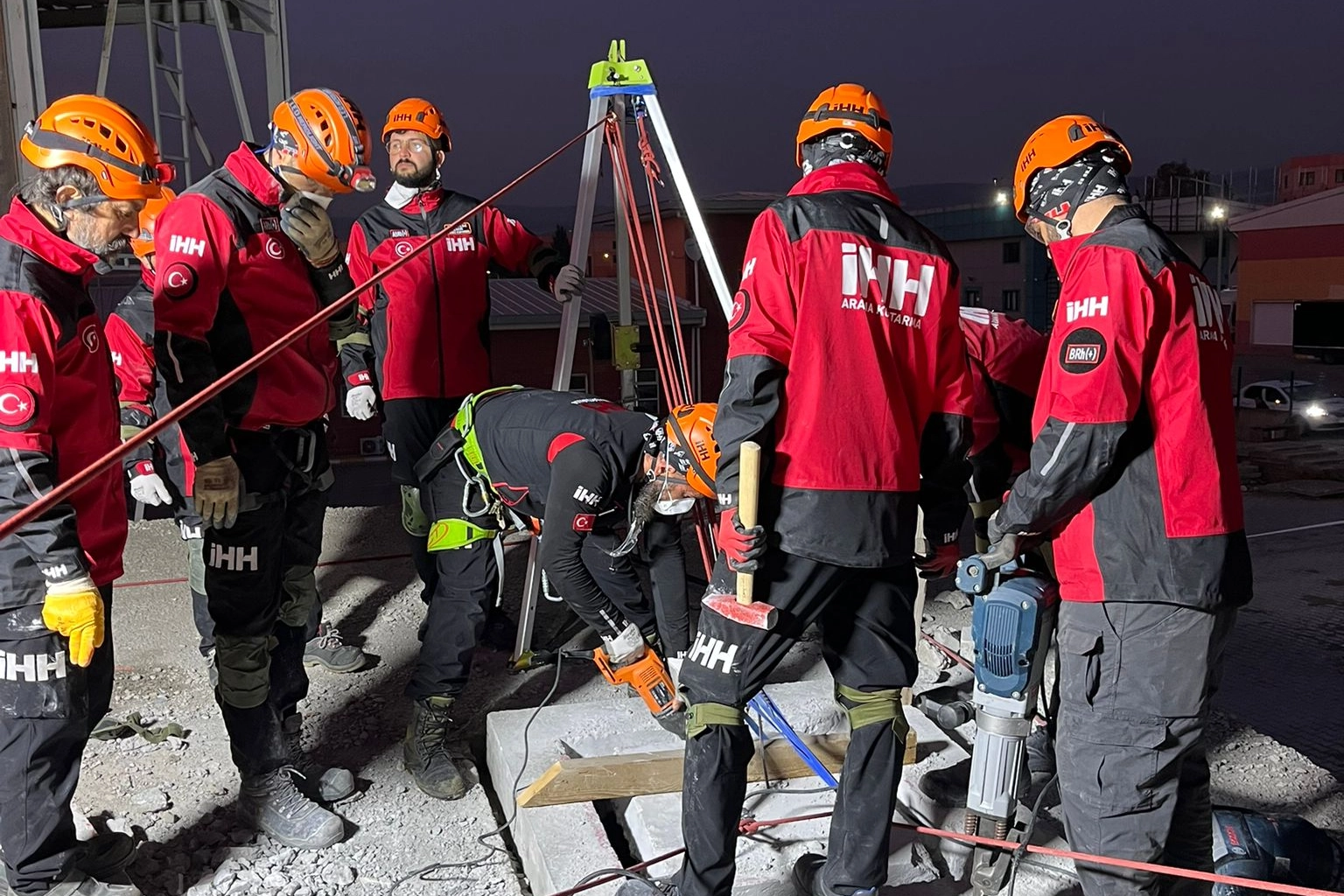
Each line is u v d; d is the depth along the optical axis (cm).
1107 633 219
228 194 273
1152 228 223
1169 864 246
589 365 1903
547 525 283
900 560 222
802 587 218
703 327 2198
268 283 280
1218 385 221
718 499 216
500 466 302
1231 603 218
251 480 282
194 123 845
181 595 466
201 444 263
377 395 410
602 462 281
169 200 332
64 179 219
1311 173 6103
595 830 278
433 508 320
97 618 223
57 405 230
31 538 217
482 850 294
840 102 232
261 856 288
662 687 299
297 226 283
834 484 214
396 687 387
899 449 219
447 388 410
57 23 902
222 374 279
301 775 307
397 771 333
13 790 235
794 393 214
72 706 235
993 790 244
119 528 253
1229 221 3722
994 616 238
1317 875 259
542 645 416
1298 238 3247
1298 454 1314
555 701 374
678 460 275
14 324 215
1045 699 303
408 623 444
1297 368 2978
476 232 411
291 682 333
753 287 214
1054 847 281
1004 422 308
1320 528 959
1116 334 208
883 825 233
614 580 299
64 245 224
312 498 326
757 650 221
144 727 353
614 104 369
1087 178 232
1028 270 4147
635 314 1656
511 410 305
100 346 242
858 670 235
